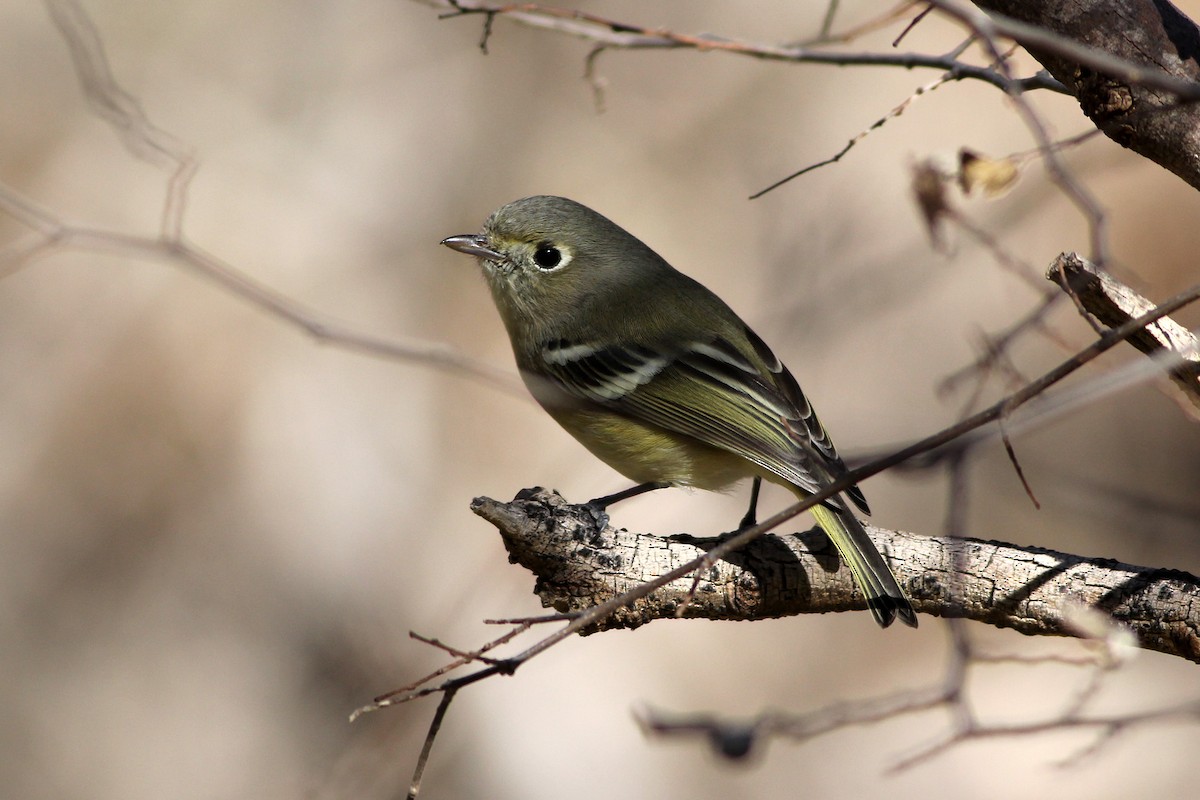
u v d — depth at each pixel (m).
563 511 6.16
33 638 13.55
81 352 14.55
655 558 6.19
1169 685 12.12
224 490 14.32
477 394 14.72
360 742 12.55
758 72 15.97
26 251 8.39
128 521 14.12
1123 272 5.68
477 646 12.88
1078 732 11.90
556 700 12.76
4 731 13.01
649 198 15.47
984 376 5.82
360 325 14.72
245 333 14.74
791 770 12.48
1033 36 4.43
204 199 14.99
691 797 12.46
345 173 15.56
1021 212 11.47
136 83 15.38
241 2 16.09
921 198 5.62
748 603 6.31
